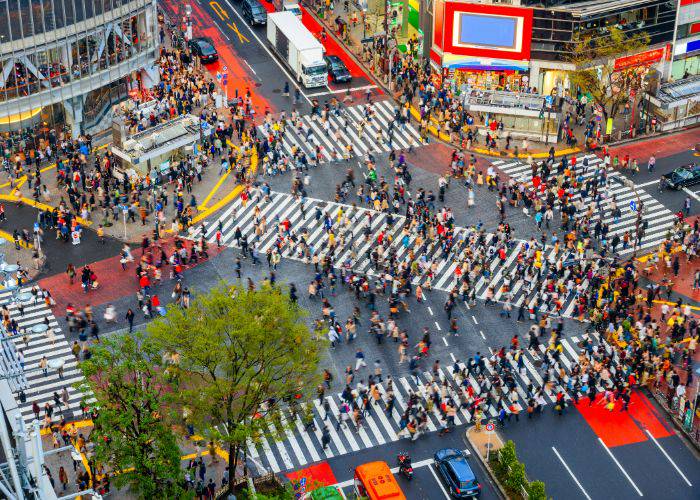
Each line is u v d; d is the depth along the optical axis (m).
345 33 125.25
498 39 111.19
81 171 99.44
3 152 102.50
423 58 118.62
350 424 76.50
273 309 66.81
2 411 52.94
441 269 90.44
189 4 130.12
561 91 112.56
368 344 82.81
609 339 82.69
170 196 99.94
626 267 88.25
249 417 72.38
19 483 48.16
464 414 77.25
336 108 111.69
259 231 94.12
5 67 99.88
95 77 106.69
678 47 111.75
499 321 85.06
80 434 73.19
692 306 87.38
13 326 83.25
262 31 126.38
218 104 108.00
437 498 70.94
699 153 105.56
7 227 95.50
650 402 78.19
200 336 65.44
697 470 73.12
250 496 66.88
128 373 68.69
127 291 88.69
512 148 106.88
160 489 65.44
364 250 92.62
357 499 68.50
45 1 99.69
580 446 74.94
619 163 103.62
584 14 106.50
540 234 94.56
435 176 102.69
